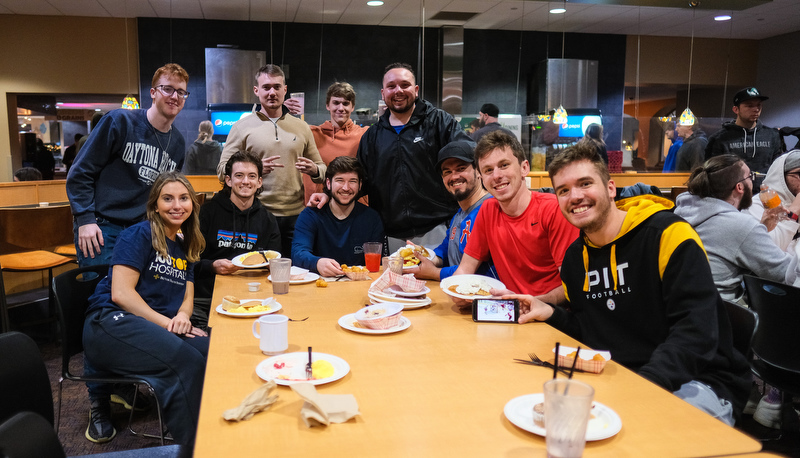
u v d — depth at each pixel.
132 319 2.12
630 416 1.09
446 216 3.31
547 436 0.90
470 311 1.92
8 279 4.66
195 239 2.45
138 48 8.72
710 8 7.67
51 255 4.22
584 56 10.31
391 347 1.54
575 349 1.40
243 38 9.00
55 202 5.62
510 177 2.08
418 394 1.20
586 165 1.65
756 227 2.40
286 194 3.61
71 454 2.44
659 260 1.62
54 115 9.55
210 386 1.24
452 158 2.53
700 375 1.64
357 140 4.04
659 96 12.72
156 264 2.29
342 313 1.91
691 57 10.67
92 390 2.58
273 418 1.08
